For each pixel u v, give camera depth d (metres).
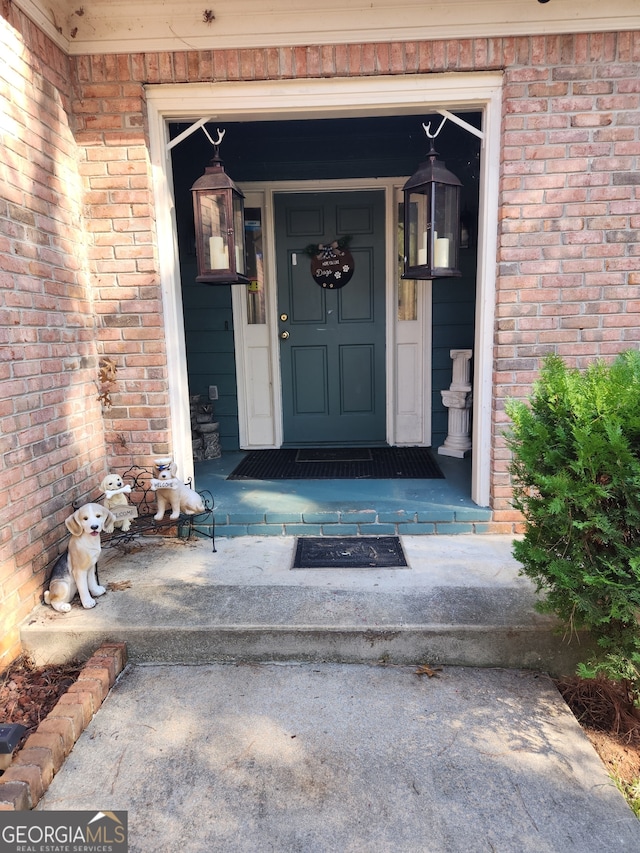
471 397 4.30
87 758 1.90
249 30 2.84
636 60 2.81
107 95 2.92
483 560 2.88
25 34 2.48
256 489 3.63
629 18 2.76
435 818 1.67
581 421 1.96
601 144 2.88
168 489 3.08
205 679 2.29
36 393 2.55
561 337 3.03
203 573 2.80
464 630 2.32
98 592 2.59
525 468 2.18
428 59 2.85
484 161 3.00
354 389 4.61
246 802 1.73
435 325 4.42
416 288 4.46
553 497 2.03
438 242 2.97
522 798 1.74
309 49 2.87
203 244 2.95
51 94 2.71
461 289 4.36
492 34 2.81
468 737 1.97
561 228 2.95
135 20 2.82
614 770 1.91
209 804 1.73
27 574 2.46
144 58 2.89
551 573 2.07
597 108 2.85
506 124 2.87
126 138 2.95
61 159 2.80
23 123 2.46
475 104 2.95
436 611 2.42
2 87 2.31
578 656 2.31
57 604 2.48
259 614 2.43
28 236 2.50
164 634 2.37
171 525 3.08
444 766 1.85
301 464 4.20
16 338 2.40
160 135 3.01
